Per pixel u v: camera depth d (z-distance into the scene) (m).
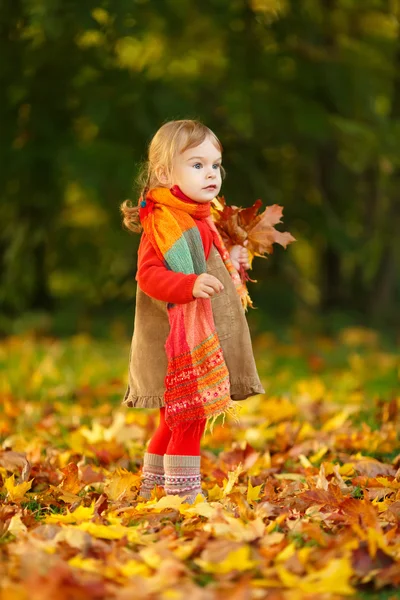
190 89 12.65
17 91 11.71
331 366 10.44
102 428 6.15
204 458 5.18
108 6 10.34
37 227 12.80
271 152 14.04
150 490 4.37
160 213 4.12
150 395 4.20
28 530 3.55
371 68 13.20
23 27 11.24
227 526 3.42
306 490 4.19
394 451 5.61
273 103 12.33
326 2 13.83
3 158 11.60
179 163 4.15
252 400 7.51
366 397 8.02
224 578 2.98
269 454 5.50
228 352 4.12
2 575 2.90
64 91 11.80
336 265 16.27
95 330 13.79
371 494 4.25
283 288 15.01
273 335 13.33
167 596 2.70
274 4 13.65
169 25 12.10
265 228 4.44
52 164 11.70
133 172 11.15
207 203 4.23
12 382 8.81
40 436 6.05
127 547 3.37
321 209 14.08
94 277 14.18
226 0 12.11
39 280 13.95
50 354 10.80
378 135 12.42
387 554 3.15
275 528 3.66
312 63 12.85
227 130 13.09
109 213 12.30
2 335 13.88
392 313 15.98
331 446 5.55
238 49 12.82
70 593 2.68
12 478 4.25
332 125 12.30
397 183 14.11
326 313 15.52
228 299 4.16
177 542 3.32
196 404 4.01
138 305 4.28
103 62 11.80
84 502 4.19
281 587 2.90
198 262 4.06
